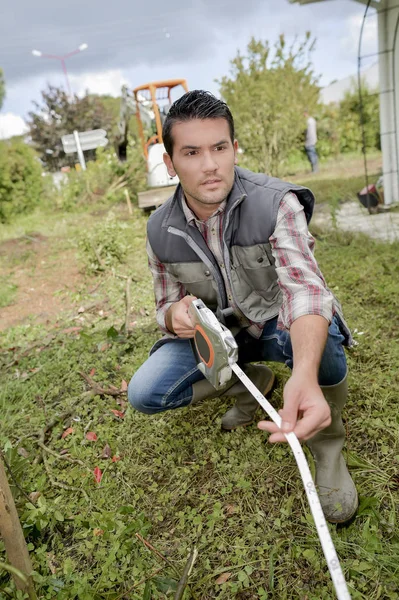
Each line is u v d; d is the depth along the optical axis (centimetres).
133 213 884
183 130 146
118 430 235
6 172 1070
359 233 480
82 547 172
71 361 309
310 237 160
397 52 521
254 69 830
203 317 154
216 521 177
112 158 1173
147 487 200
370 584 147
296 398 110
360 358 258
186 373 196
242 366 215
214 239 175
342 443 175
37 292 508
